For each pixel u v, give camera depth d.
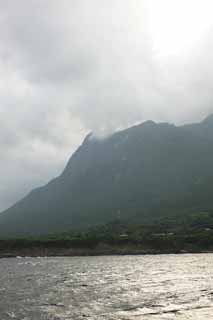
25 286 76.88
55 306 53.03
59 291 68.25
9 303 56.25
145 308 49.00
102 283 78.50
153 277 87.94
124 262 143.50
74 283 80.38
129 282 78.94
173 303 52.22
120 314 45.75
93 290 67.88
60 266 132.50
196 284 73.06
